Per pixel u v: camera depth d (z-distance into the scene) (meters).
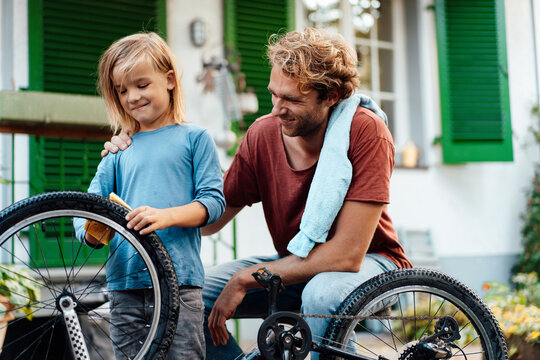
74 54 3.95
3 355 2.66
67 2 3.92
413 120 5.23
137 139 1.87
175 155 1.82
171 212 1.69
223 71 4.39
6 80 3.80
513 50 5.36
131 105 1.82
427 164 5.09
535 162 5.34
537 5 5.43
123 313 1.79
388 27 5.28
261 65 4.61
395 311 3.40
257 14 4.59
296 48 1.90
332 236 1.97
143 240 1.66
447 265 5.01
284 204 2.10
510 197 5.27
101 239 1.67
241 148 2.23
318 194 1.91
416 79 5.22
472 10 5.15
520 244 5.27
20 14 3.83
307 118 1.93
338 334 1.80
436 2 5.12
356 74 2.02
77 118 2.73
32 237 3.52
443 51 5.09
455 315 2.05
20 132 2.84
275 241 2.21
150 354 1.64
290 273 1.91
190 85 4.39
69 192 1.62
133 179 1.81
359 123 1.98
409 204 4.96
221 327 1.95
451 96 5.07
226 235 4.33
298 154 2.10
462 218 5.12
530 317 2.88
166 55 1.85
